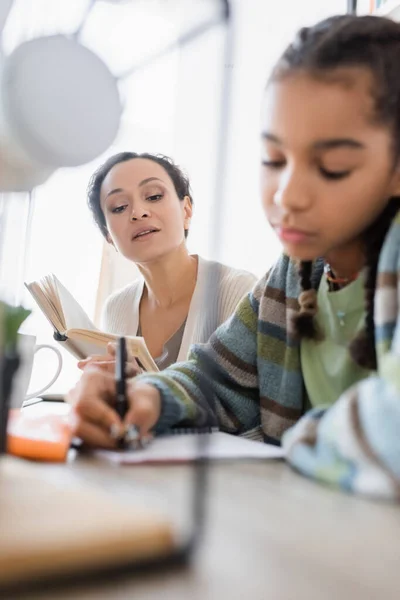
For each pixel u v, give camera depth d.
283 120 0.51
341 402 0.42
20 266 0.40
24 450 0.41
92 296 1.36
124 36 0.35
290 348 0.67
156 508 0.26
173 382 0.59
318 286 0.68
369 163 0.51
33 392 0.84
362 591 0.21
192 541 0.23
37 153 0.33
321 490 0.37
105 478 0.37
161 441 0.52
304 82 0.50
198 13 0.33
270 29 1.51
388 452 0.36
